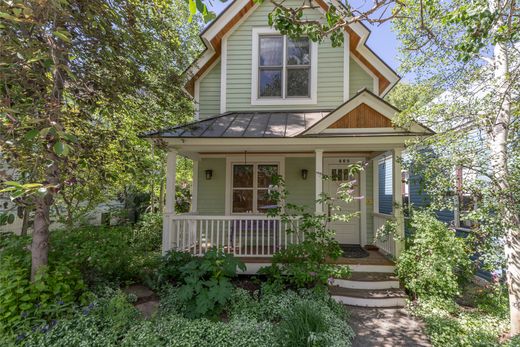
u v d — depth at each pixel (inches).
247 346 126.6
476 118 164.1
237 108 294.0
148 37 190.5
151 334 127.5
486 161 157.4
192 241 245.0
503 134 155.6
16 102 109.0
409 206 209.3
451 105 175.3
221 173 300.2
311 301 166.4
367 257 238.5
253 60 292.7
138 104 198.2
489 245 154.6
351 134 204.2
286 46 294.2
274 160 300.2
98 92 162.4
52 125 94.5
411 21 209.0
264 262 221.8
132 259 205.2
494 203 148.7
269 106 291.1
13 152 114.0
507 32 125.9
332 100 285.6
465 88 176.6
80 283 152.9
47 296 135.9
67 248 167.6
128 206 430.3
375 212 292.4
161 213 401.4
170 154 233.0
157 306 165.0
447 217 276.4
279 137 209.5
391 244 230.1
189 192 554.3
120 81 167.6
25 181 121.3
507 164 153.6
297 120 253.8
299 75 294.5
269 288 183.5
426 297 180.9
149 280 192.2
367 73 297.0
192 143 221.5
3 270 138.2
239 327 138.7
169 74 205.6
